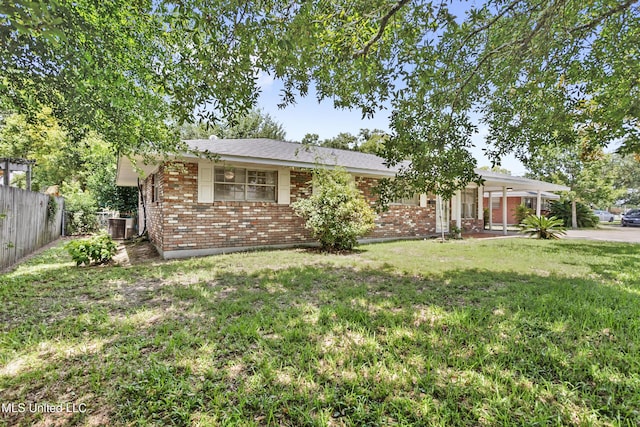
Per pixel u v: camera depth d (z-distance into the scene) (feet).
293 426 5.71
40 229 28.99
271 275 17.30
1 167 26.32
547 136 17.29
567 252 26.48
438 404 6.22
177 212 24.11
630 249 28.40
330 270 18.72
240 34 8.64
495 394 6.51
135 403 6.24
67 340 9.00
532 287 14.67
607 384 6.82
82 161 51.98
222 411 6.02
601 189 61.11
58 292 13.87
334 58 11.73
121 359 7.97
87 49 10.85
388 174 33.40
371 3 10.03
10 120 41.42
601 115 16.52
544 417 5.80
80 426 5.65
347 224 26.50
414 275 17.47
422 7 9.75
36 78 11.06
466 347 8.56
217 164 25.82
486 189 59.57
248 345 8.69
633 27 13.71
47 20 6.23
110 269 18.89
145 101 14.10
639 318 10.50
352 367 7.55
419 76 11.88
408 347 8.57
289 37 8.76
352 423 5.75
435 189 16.53
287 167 29.19
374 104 13.92
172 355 8.16
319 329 9.71
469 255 24.71
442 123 14.93
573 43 14.32
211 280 16.19
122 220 40.16
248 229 27.25
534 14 13.02
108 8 10.94
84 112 12.89
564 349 8.42
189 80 10.40
